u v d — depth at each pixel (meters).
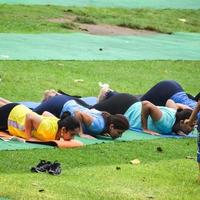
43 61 42.97
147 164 27.58
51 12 57.16
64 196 23.06
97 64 43.97
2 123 30.02
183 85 42.19
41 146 28.83
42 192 23.27
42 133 29.09
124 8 62.78
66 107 30.81
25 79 39.12
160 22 59.50
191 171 26.92
